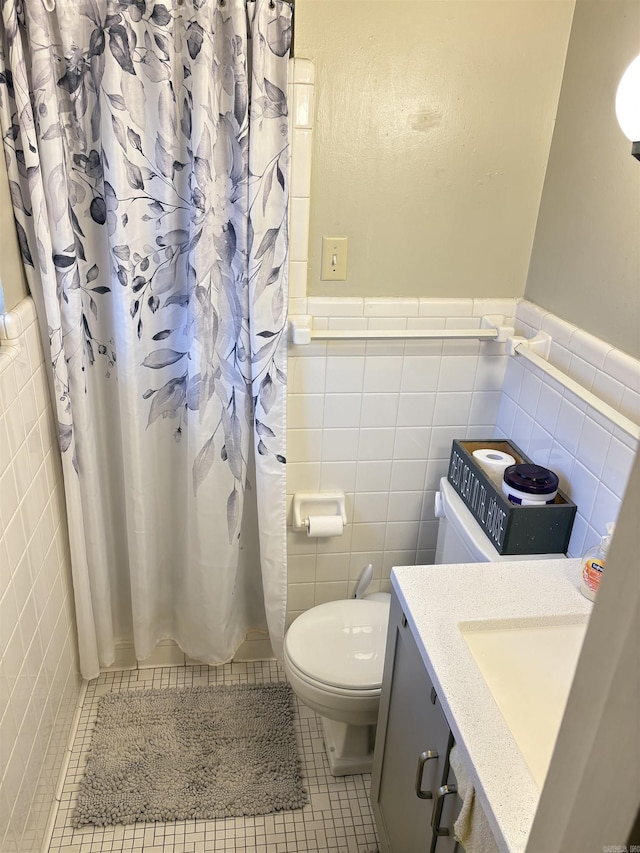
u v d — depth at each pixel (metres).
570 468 1.59
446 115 1.64
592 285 1.52
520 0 1.55
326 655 1.72
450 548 1.83
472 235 1.77
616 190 1.41
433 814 1.17
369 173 1.67
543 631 1.25
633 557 0.43
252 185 1.55
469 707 1.05
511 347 1.76
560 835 0.51
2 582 1.30
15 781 1.39
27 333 1.48
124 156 1.49
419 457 2.00
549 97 1.65
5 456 1.33
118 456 1.84
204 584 1.93
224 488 1.83
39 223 1.45
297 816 1.73
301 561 2.10
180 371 1.76
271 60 1.49
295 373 1.84
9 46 1.34
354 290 1.79
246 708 2.01
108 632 1.99
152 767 1.82
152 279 1.64
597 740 0.46
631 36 1.35
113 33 1.39
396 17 1.54
